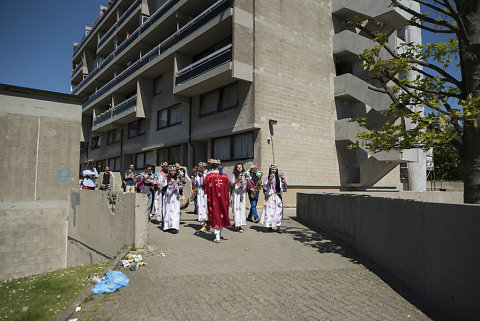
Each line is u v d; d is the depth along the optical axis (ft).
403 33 68.59
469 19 19.03
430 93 21.31
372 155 55.62
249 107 47.93
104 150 101.09
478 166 17.78
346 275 17.69
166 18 64.75
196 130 58.65
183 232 28.25
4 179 34.01
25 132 35.29
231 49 47.62
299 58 53.36
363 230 21.72
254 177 34.94
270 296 14.57
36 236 35.29
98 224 29.19
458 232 12.24
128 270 17.75
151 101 73.92
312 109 54.13
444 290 12.94
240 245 23.99
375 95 53.67
